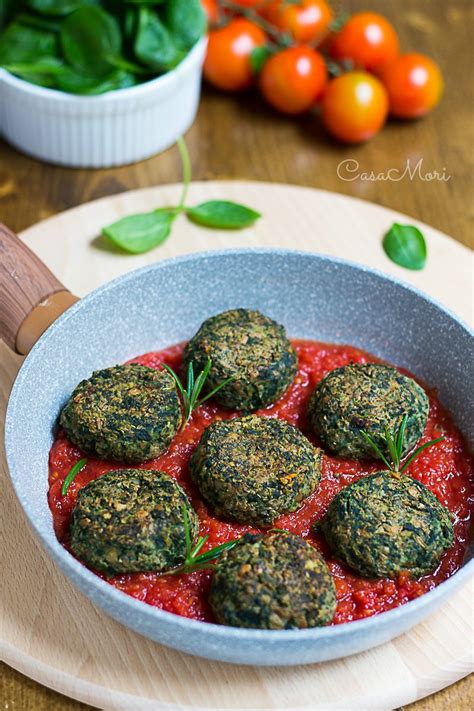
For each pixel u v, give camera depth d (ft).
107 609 1.91
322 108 3.01
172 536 1.99
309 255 2.38
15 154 2.96
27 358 2.12
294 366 2.30
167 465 2.19
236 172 2.97
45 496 2.13
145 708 1.97
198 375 2.27
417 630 2.05
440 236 2.68
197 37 2.82
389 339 2.42
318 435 2.22
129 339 2.38
